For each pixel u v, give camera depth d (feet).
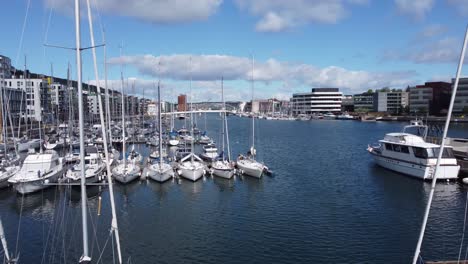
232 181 187.93
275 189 174.29
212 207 145.59
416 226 123.95
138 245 108.27
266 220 130.52
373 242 110.93
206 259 100.07
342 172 217.77
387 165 218.79
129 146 332.39
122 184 177.06
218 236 115.75
